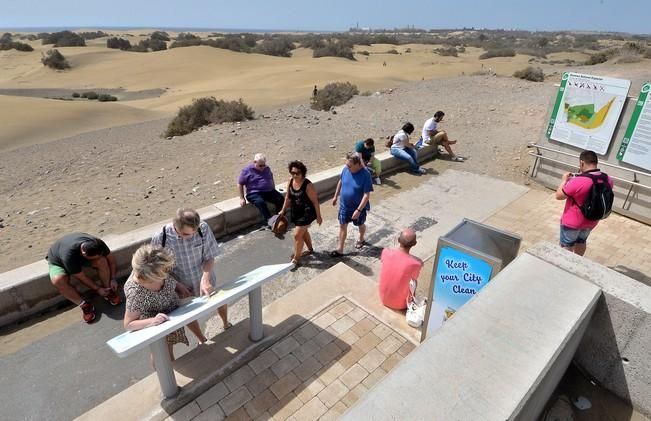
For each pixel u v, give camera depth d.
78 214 8.61
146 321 2.81
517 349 1.98
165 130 20.84
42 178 12.27
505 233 3.37
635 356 2.43
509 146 11.26
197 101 19.05
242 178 6.79
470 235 3.47
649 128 6.52
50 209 9.01
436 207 7.76
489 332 2.08
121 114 31.20
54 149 17.62
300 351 3.76
